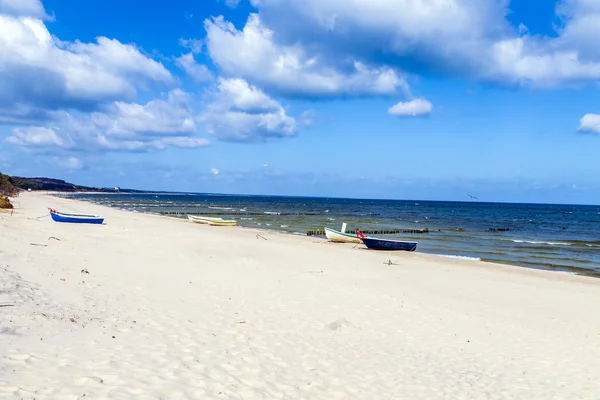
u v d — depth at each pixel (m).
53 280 12.16
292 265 21.59
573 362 9.66
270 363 7.93
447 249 36.44
